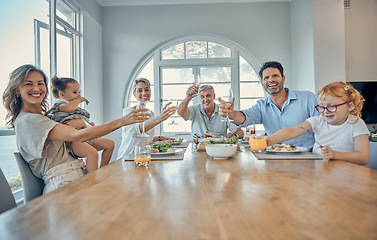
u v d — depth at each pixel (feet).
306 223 1.64
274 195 2.27
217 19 15.71
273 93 6.82
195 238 1.47
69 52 12.96
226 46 16.10
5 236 1.54
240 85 16.06
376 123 13.67
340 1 12.67
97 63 15.15
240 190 2.46
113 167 3.91
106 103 15.81
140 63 16.11
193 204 2.07
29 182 4.64
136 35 15.85
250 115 7.11
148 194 2.39
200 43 16.12
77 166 5.21
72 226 1.67
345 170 3.33
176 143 7.38
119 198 2.28
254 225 1.63
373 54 14.06
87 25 13.83
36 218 1.83
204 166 3.84
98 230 1.61
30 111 5.28
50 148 4.87
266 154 4.83
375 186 2.52
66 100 7.48
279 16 15.62
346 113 4.69
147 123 5.99
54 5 11.02
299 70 14.46
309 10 13.05
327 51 12.69
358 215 1.76
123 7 15.90
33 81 5.02
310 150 6.23
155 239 1.47
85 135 4.38
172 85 16.10
